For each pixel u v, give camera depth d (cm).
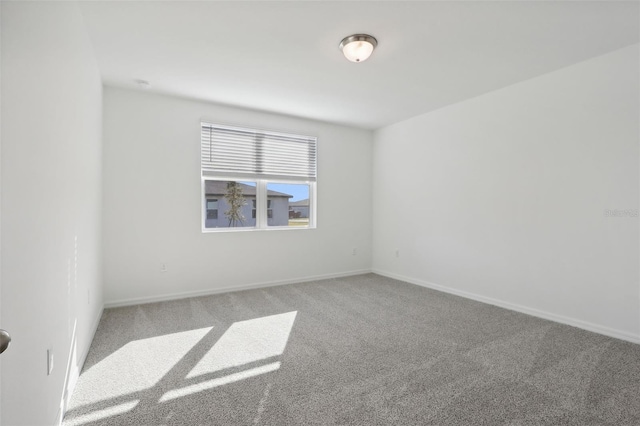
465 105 394
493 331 286
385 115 457
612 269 274
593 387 196
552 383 200
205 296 397
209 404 179
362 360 231
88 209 245
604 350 246
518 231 341
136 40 253
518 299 341
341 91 364
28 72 119
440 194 426
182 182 388
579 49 268
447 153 417
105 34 244
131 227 361
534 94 326
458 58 284
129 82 338
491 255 367
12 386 103
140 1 204
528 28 237
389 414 170
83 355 224
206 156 405
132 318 317
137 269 364
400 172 489
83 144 222
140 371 215
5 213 100
